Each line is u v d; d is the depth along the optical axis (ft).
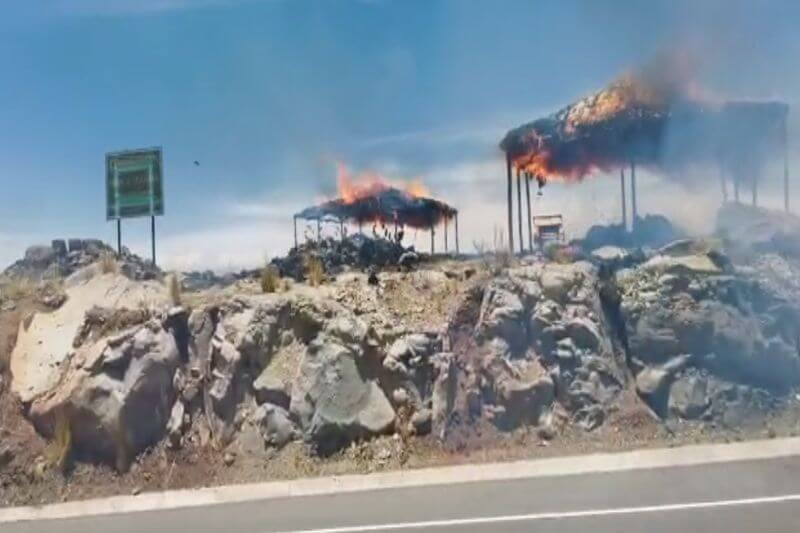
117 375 48.19
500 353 47.19
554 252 53.98
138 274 59.52
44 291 57.31
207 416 48.29
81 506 44.04
